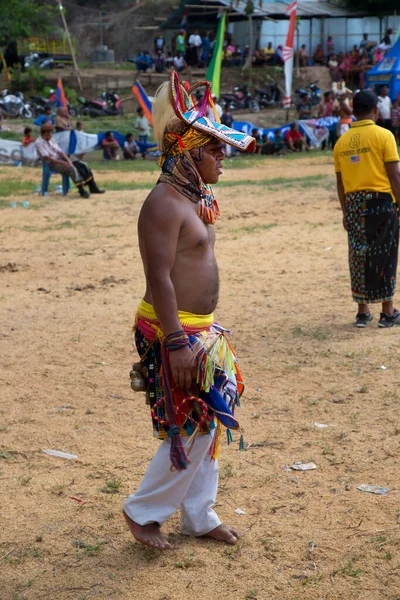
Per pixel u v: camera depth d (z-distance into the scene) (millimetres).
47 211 18469
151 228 3748
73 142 30672
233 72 53344
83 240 14758
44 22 61250
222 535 4262
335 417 6020
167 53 56719
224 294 10367
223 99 47250
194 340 3865
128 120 43375
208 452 4164
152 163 30922
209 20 58562
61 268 12375
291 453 5395
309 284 10766
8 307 9992
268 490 4855
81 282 11375
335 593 3760
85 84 53344
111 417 6191
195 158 3844
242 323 8914
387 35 53000
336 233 14570
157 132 3932
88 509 4672
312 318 9023
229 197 20219
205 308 3945
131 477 5094
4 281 11555
